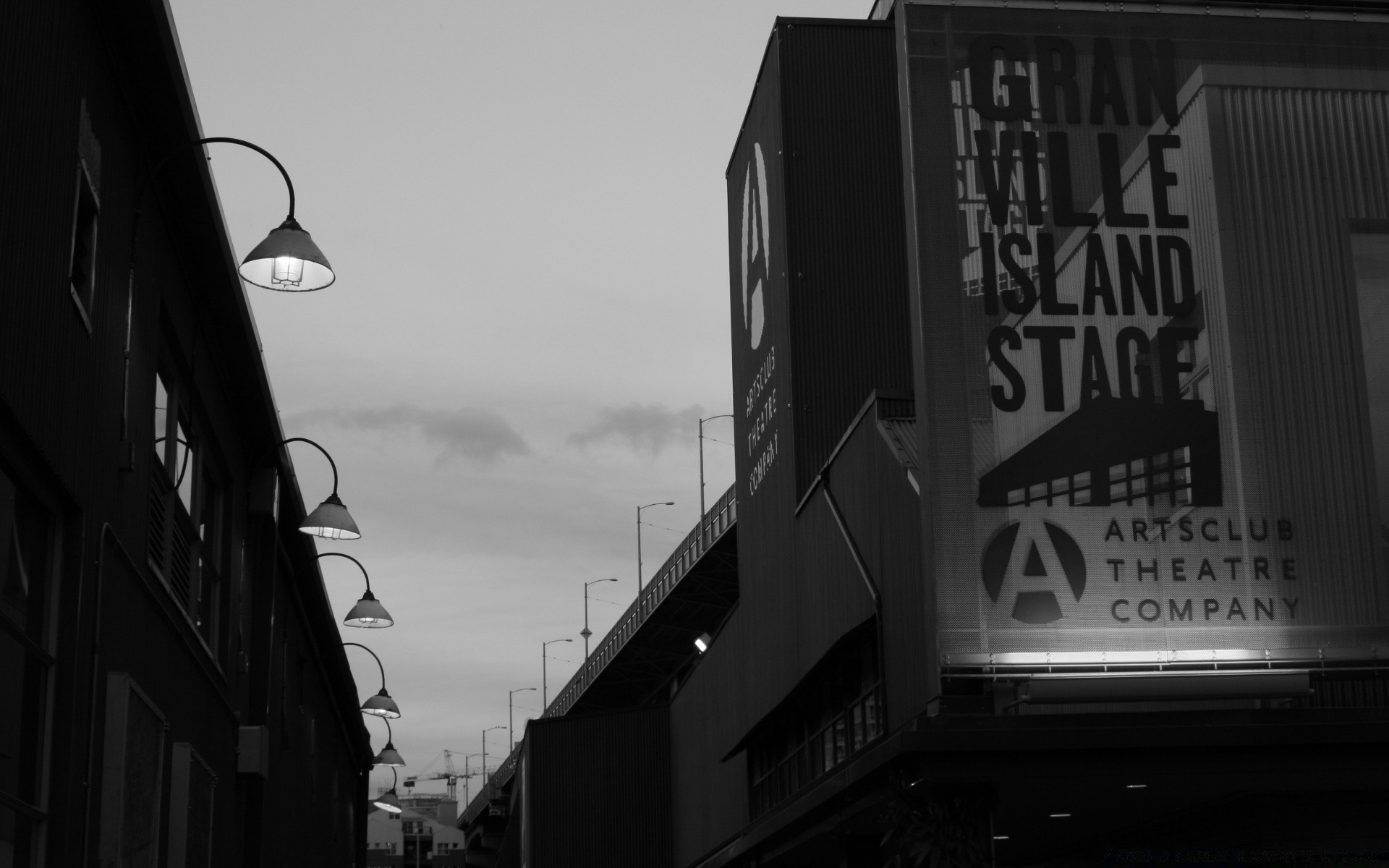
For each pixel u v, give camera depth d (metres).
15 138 10.88
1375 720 19.34
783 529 31.52
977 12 22.03
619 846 52.56
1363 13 22.28
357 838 55.34
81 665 12.86
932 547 20.22
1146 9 22.11
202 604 21.41
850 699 27.30
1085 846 26.42
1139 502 20.50
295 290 16.70
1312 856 19.95
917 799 19.05
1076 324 21.06
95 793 13.46
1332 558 20.48
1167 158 21.66
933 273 21.09
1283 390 20.95
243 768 23.19
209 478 21.94
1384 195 21.72
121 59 14.14
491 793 103.50
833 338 30.83
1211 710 19.75
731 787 39.56
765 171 33.72
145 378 16.09
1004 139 21.62
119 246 14.60
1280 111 21.92
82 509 12.98
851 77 32.34
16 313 10.94
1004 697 19.88
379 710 37.12
